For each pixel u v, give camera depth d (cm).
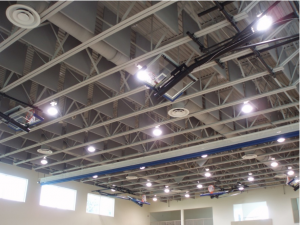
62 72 1187
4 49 898
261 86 1362
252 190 2664
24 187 1977
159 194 2839
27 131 1188
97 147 1630
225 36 1024
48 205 2095
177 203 3008
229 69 1056
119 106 1320
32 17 690
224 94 1413
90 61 1028
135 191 2744
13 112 1143
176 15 855
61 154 1866
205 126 1379
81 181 2333
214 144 1295
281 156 1959
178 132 1440
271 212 2503
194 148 1338
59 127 1473
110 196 2484
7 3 839
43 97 1232
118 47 871
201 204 2881
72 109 1341
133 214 2862
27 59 1086
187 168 2047
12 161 1928
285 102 1472
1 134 1489
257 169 2094
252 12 849
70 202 2270
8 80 1045
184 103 1199
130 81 1166
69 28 790
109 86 1083
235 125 1489
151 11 725
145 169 2038
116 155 1770
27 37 843
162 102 1232
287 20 687
